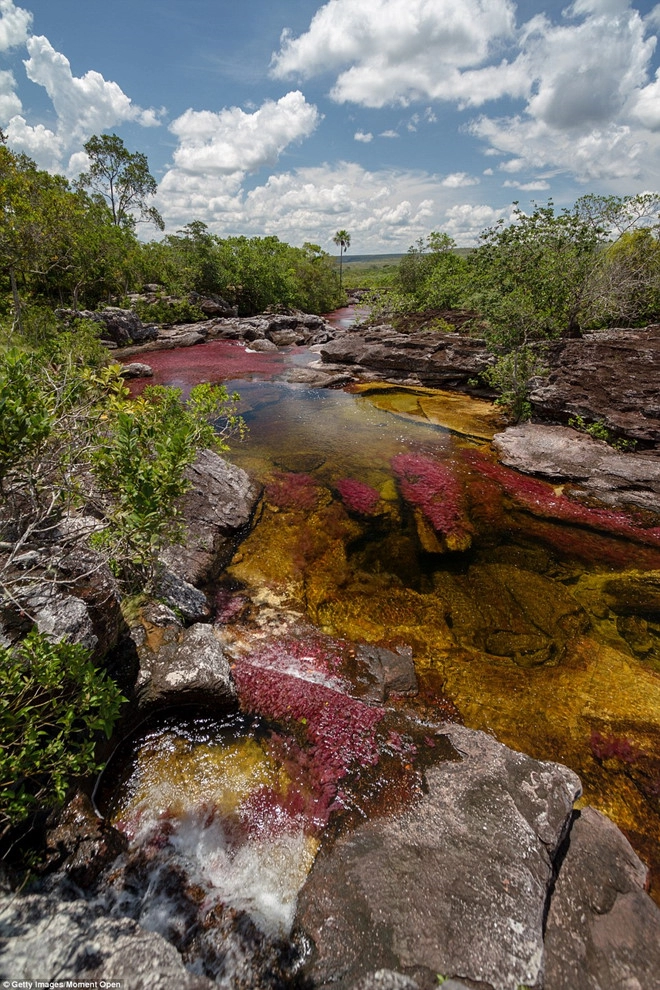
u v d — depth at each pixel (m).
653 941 3.68
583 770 5.49
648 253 20.84
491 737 5.37
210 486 10.09
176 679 5.45
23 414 3.85
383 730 5.46
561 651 7.32
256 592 8.13
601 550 9.92
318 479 12.27
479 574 9.10
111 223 41.59
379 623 7.73
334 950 3.51
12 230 17.86
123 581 6.52
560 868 4.16
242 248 48.59
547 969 3.43
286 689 5.88
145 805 4.64
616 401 14.07
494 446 14.57
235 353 29.41
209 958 3.58
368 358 23.41
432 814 4.44
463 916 3.59
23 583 4.74
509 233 22.95
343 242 75.81
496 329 19.88
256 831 4.45
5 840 3.80
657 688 6.66
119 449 5.28
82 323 21.61
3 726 3.43
